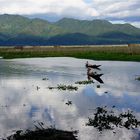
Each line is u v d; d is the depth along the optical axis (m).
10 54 148.75
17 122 25.89
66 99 35.72
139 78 54.62
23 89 43.34
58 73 66.06
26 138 20.97
